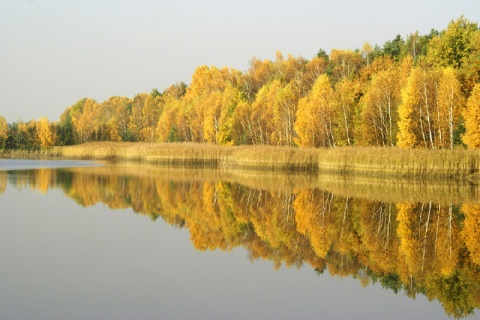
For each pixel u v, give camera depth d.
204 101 108.12
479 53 55.47
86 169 68.56
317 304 15.44
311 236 25.73
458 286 17.42
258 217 31.30
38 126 136.75
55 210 31.95
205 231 26.69
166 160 77.06
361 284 17.59
